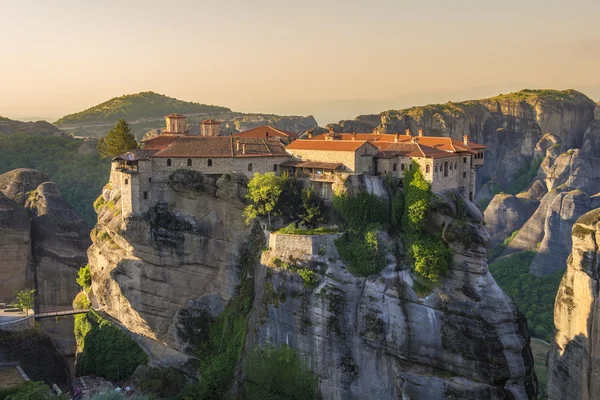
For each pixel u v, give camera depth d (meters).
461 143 106.31
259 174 93.62
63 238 129.88
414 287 84.12
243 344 90.00
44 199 133.88
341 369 84.50
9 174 146.75
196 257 96.62
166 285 97.19
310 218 93.12
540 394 99.69
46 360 94.19
